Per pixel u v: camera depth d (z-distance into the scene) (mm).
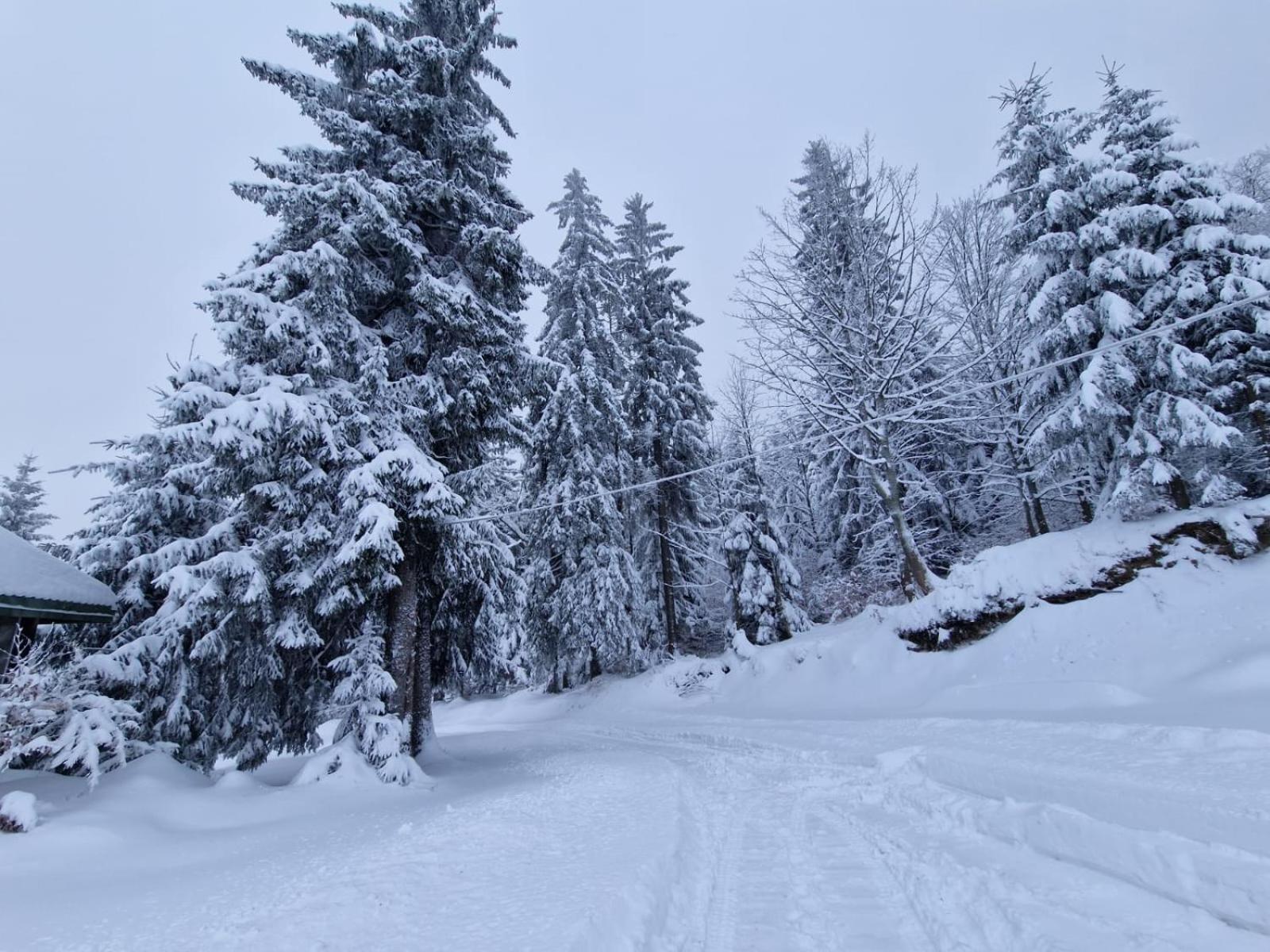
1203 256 13328
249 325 10344
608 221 25812
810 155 18672
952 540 23078
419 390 12211
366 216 11266
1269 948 2859
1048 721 8148
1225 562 11484
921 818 5844
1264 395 12953
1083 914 3398
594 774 10234
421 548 12945
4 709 7859
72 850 6574
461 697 41375
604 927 3453
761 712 15641
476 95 14617
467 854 5375
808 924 3816
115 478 12211
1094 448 14438
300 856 6016
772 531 23438
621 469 23391
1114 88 14930
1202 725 6621
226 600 10445
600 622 21578
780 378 16422
